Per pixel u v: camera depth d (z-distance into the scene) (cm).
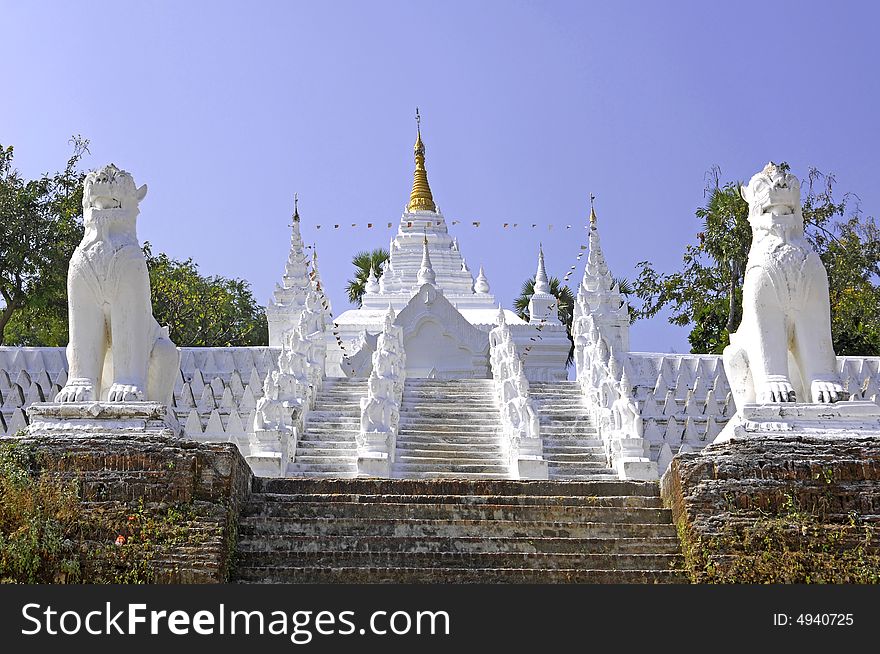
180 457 1513
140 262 1780
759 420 1734
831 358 1809
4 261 3881
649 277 4375
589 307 3556
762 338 1806
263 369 3119
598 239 3731
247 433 2336
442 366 3925
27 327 4866
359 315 4525
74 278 1759
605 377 2589
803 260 1808
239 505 1548
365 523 1538
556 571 1438
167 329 1894
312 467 2258
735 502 1512
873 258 4194
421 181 5325
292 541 1502
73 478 1501
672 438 2566
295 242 4138
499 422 2573
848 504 1509
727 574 1431
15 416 2523
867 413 1725
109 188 1789
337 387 2830
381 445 2244
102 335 1773
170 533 1447
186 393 2781
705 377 3020
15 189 3956
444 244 5109
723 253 4184
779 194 1844
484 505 1596
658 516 1580
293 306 3953
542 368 4003
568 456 2370
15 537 1398
